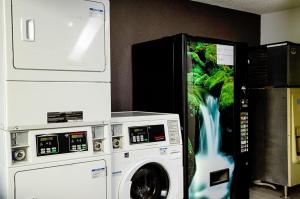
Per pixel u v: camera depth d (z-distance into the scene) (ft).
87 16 6.92
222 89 9.95
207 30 13.28
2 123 6.18
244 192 10.53
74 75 6.75
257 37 15.25
